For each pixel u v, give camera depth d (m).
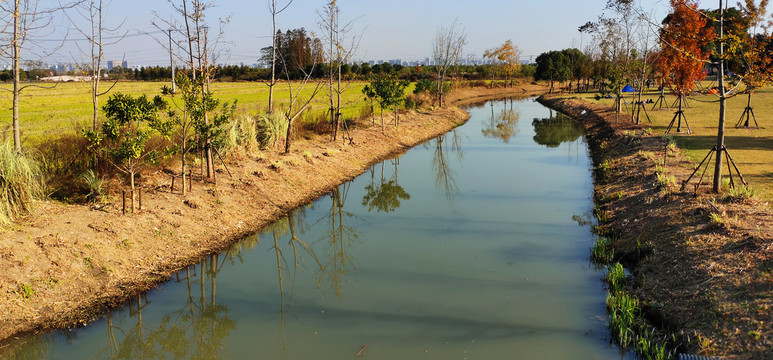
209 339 7.80
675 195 11.26
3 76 37.34
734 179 12.54
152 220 10.93
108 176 12.39
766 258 7.36
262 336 7.85
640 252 9.76
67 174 11.83
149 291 9.14
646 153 16.98
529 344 7.38
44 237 9.06
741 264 7.46
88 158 12.39
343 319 8.30
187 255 10.56
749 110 22.52
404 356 7.14
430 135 30.22
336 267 10.55
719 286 7.23
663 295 7.91
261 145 18.23
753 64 10.73
